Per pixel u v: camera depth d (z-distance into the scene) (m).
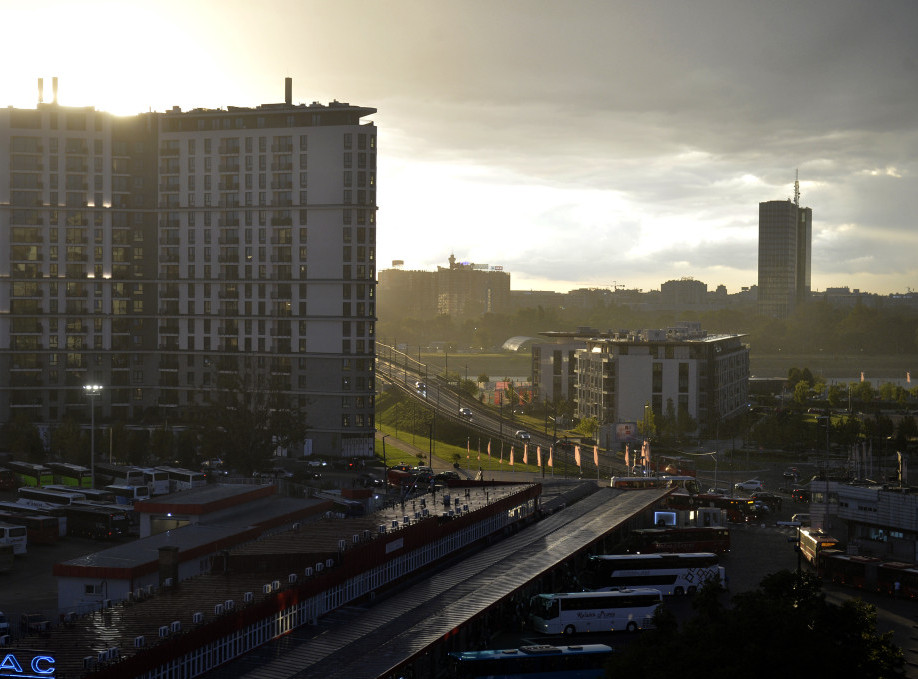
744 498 161.38
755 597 71.25
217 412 193.75
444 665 87.81
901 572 115.38
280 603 79.88
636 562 114.75
